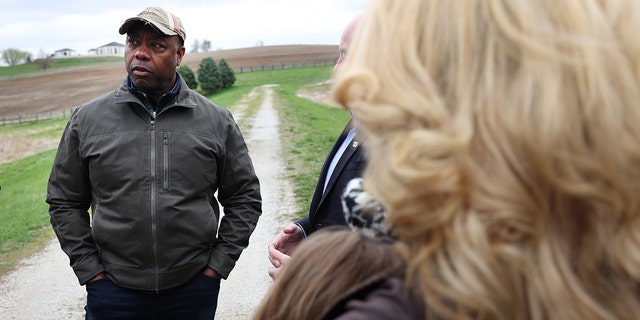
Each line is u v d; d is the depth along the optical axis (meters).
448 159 0.54
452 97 0.58
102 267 2.57
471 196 0.54
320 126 20.91
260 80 64.88
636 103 0.51
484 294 0.53
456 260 0.55
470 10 0.58
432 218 0.55
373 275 0.69
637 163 0.50
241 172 2.85
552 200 0.53
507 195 0.52
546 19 0.55
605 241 0.53
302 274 0.72
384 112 0.58
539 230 0.53
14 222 9.66
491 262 0.53
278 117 26.09
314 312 0.68
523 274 0.55
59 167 2.61
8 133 33.50
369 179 0.64
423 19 0.62
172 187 2.54
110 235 2.50
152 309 2.56
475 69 0.57
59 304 6.04
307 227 1.99
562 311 0.53
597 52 0.52
